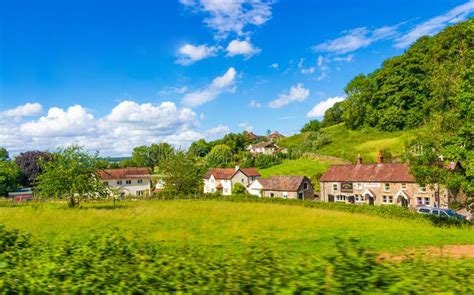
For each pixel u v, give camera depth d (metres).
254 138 181.50
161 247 7.54
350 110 120.19
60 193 38.47
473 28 28.59
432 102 92.00
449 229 27.67
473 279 4.65
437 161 30.72
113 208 38.22
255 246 6.98
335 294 4.31
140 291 4.95
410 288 4.35
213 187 88.12
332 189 62.09
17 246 7.42
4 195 65.94
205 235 22.03
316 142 110.06
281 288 4.47
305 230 25.14
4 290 4.86
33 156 81.31
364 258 4.99
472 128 25.03
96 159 41.44
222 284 4.90
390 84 108.25
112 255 6.54
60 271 5.57
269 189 68.94
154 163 135.88
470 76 25.75
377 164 58.81
